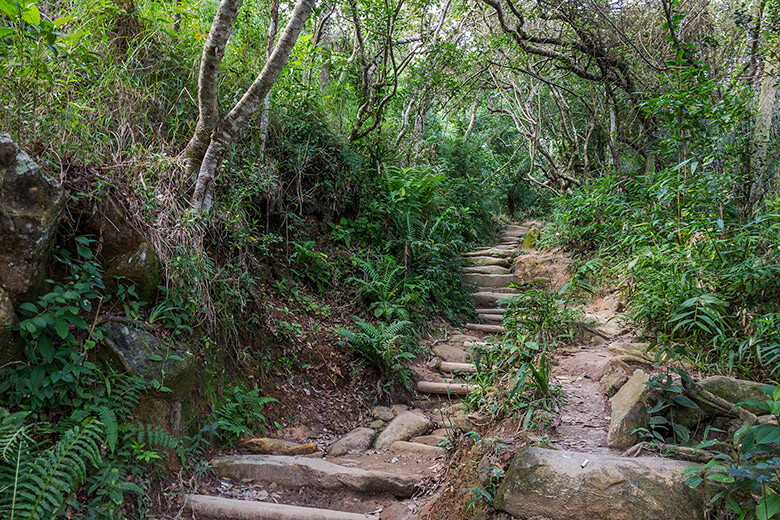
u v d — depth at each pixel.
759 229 3.95
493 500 2.47
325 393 4.28
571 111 11.00
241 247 4.22
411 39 8.72
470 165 11.48
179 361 2.94
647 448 2.58
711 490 2.12
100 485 2.33
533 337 4.09
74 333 2.56
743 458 2.24
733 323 3.38
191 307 3.25
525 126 12.18
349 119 7.27
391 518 2.86
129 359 2.73
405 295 5.66
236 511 2.66
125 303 2.89
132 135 3.45
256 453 3.35
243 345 3.89
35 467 2.05
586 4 7.11
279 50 3.75
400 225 6.57
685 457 2.43
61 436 2.34
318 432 3.88
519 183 14.05
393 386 4.61
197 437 3.04
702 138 4.71
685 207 4.46
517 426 3.02
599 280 5.91
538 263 7.54
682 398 2.75
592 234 6.99
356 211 6.37
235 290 3.80
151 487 2.59
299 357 4.34
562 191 10.87
